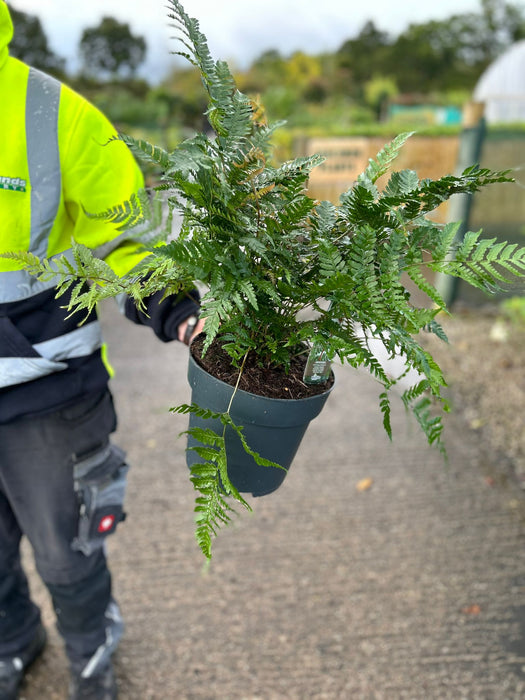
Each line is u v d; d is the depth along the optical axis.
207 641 1.93
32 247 1.30
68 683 1.82
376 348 1.17
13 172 1.25
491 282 0.86
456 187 0.85
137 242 1.34
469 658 1.89
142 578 2.15
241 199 0.90
